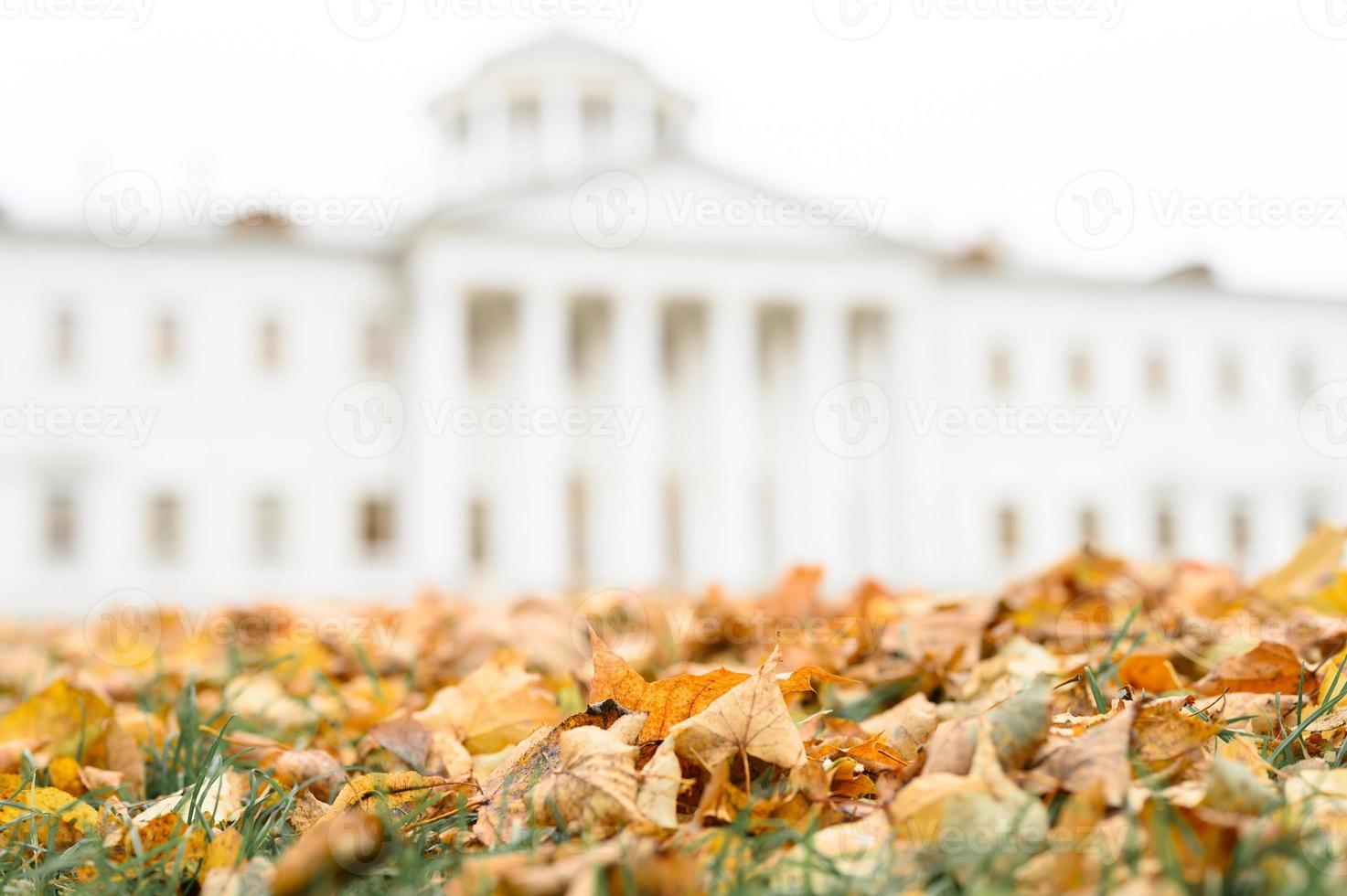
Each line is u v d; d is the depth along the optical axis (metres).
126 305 39.84
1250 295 46.47
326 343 40.56
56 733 2.05
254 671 3.26
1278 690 1.86
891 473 40.31
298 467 40.38
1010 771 1.26
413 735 1.88
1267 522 46.06
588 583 36.91
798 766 1.34
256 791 1.71
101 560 39.41
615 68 45.62
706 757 1.38
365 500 40.75
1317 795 1.19
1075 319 45.03
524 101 45.47
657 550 38.59
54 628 6.39
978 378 44.00
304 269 40.56
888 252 39.81
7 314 39.25
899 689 2.18
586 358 41.62
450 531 36.56
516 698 2.00
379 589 40.38
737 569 38.38
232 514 39.97
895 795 1.30
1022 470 44.62
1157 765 1.31
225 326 40.28
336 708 2.54
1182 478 45.19
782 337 42.41
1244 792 1.11
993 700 1.91
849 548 40.72
